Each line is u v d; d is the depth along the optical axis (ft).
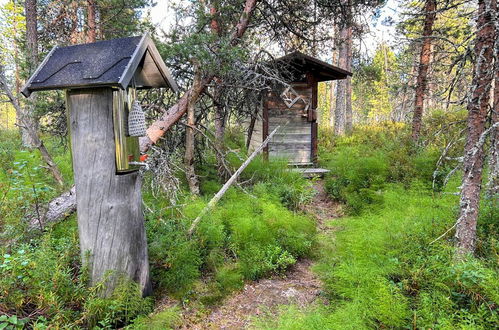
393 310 9.07
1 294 8.47
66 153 22.90
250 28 23.97
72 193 14.14
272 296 12.25
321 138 46.83
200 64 17.61
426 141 25.85
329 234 17.58
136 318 9.72
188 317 10.64
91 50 9.73
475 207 11.55
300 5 22.94
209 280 12.69
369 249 12.53
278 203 18.70
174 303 11.21
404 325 9.07
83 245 9.82
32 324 8.46
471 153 11.16
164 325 9.54
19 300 8.46
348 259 12.32
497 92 13.67
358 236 13.70
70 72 9.18
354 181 23.54
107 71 8.79
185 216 14.53
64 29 26.91
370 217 16.55
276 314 10.86
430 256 11.39
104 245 9.67
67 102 9.51
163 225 13.44
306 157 32.19
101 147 9.41
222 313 11.09
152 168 17.29
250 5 20.21
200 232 13.64
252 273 13.41
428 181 20.31
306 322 8.72
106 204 9.57
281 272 14.11
